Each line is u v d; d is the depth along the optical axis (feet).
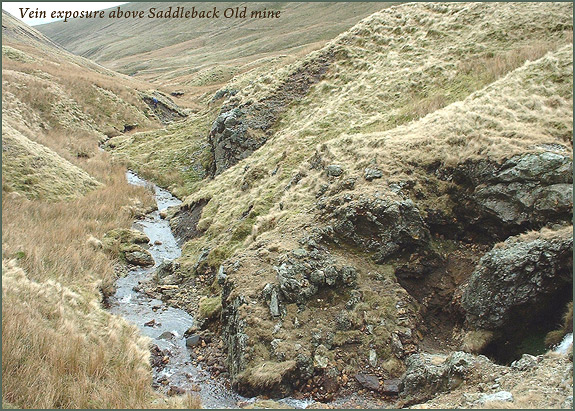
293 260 44.86
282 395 35.70
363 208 47.91
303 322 40.73
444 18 108.37
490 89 62.39
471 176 47.29
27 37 293.43
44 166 89.51
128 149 137.59
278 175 73.46
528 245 36.45
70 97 162.50
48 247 58.29
